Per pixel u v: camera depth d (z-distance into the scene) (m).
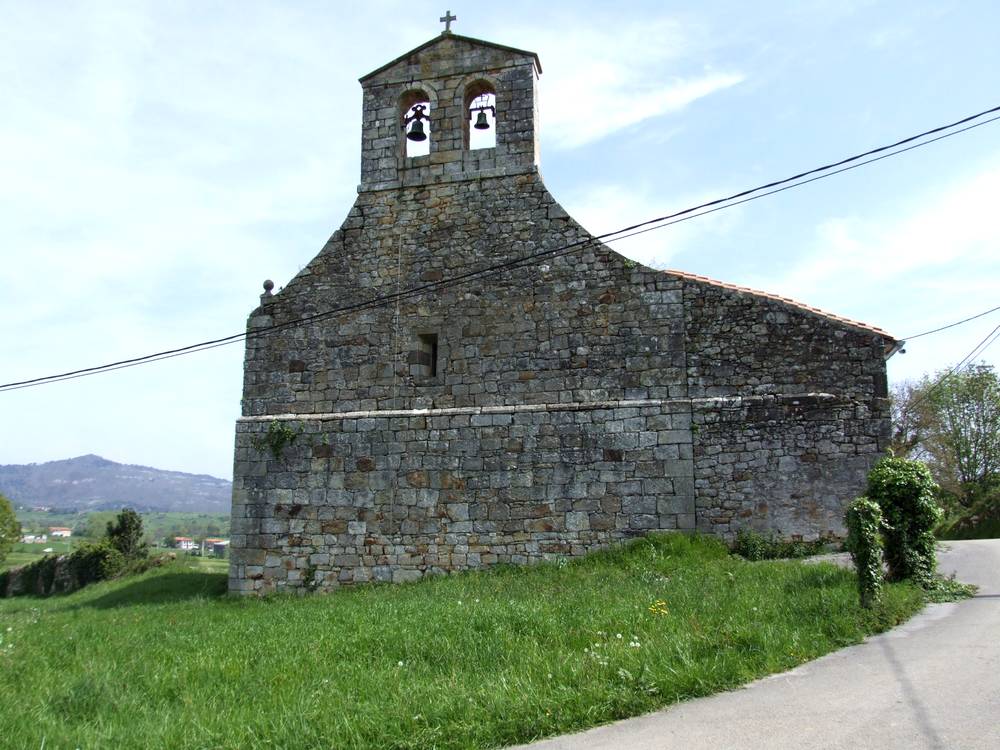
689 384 15.90
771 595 10.37
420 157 18.27
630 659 7.81
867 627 8.93
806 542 14.84
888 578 11.52
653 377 16.08
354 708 7.31
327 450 17.33
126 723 7.48
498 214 17.58
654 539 15.21
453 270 17.59
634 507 15.64
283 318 18.31
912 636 8.67
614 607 10.38
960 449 43.69
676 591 11.30
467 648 9.09
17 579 36.91
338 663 9.16
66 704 8.05
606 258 16.77
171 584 22.48
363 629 10.52
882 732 5.79
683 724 6.36
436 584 14.99
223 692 8.33
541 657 8.41
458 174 17.95
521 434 16.42
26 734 6.94
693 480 15.48
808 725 6.05
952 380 44.72
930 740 5.57
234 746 6.56
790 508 15.02
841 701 6.54
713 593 10.87
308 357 18.00
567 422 16.25
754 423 15.42
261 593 17.09
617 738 6.21
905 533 11.50
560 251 17.05
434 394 17.14
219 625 12.77
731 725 6.21
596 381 16.36
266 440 17.64
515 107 17.98
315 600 15.33
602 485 15.87
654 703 6.90
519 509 16.17
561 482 16.06
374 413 17.23
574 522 15.87
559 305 16.84
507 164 17.73
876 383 15.14
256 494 17.48
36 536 126.31
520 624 9.86
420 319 17.58
